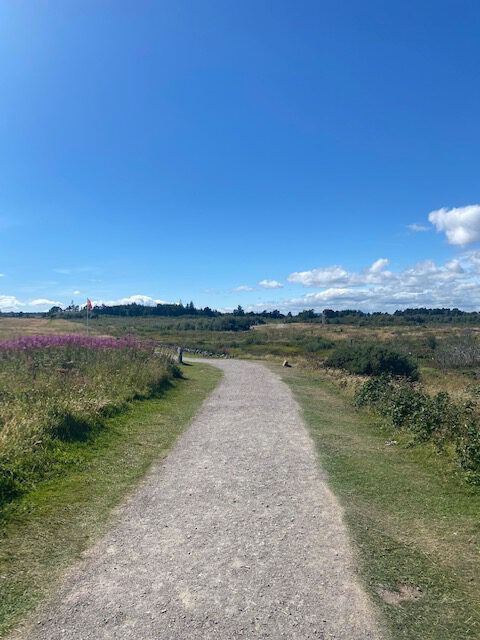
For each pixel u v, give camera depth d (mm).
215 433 10188
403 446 9352
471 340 40531
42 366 14133
